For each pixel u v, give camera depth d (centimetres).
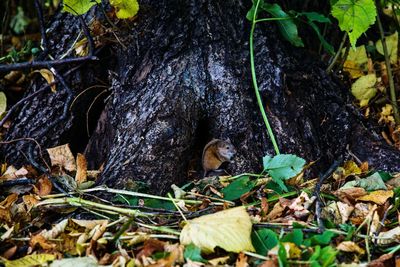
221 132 279
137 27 283
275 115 279
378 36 326
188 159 278
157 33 282
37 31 373
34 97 291
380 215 254
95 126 296
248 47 284
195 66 280
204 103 279
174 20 282
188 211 256
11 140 288
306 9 309
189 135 276
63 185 269
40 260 238
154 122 274
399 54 321
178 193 263
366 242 241
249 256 238
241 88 279
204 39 282
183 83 278
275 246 239
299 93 284
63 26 294
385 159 281
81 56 287
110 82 290
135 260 235
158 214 253
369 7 267
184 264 234
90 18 289
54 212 258
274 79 281
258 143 277
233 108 278
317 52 312
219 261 235
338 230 246
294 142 277
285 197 261
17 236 251
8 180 274
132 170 270
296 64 288
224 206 257
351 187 263
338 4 268
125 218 250
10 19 376
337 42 314
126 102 279
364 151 283
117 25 284
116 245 243
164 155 272
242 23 285
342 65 304
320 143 281
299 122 279
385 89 307
